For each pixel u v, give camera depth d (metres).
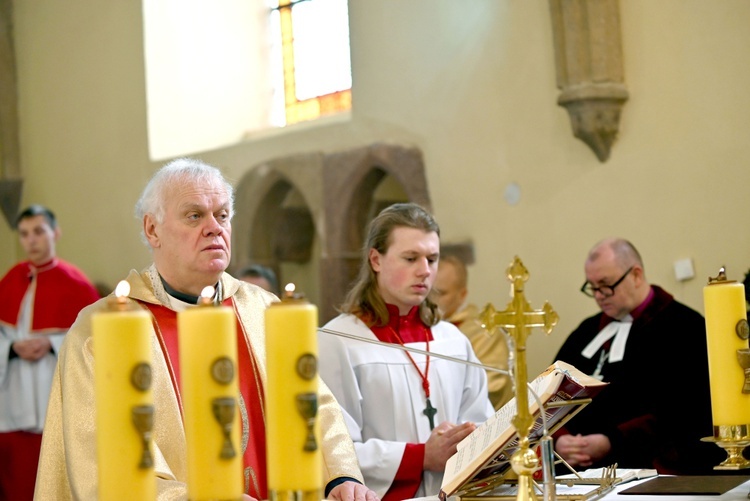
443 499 2.98
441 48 8.55
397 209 4.50
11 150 12.41
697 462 5.31
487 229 8.18
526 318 2.54
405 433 4.39
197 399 2.24
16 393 8.90
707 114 6.92
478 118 8.26
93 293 9.56
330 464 3.63
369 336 4.47
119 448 2.19
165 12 11.24
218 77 11.30
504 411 3.18
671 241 7.09
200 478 2.23
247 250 10.28
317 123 9.78
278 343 2.32
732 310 2.89
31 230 9.41
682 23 7.05
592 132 7.33
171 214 3.62
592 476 3.32
